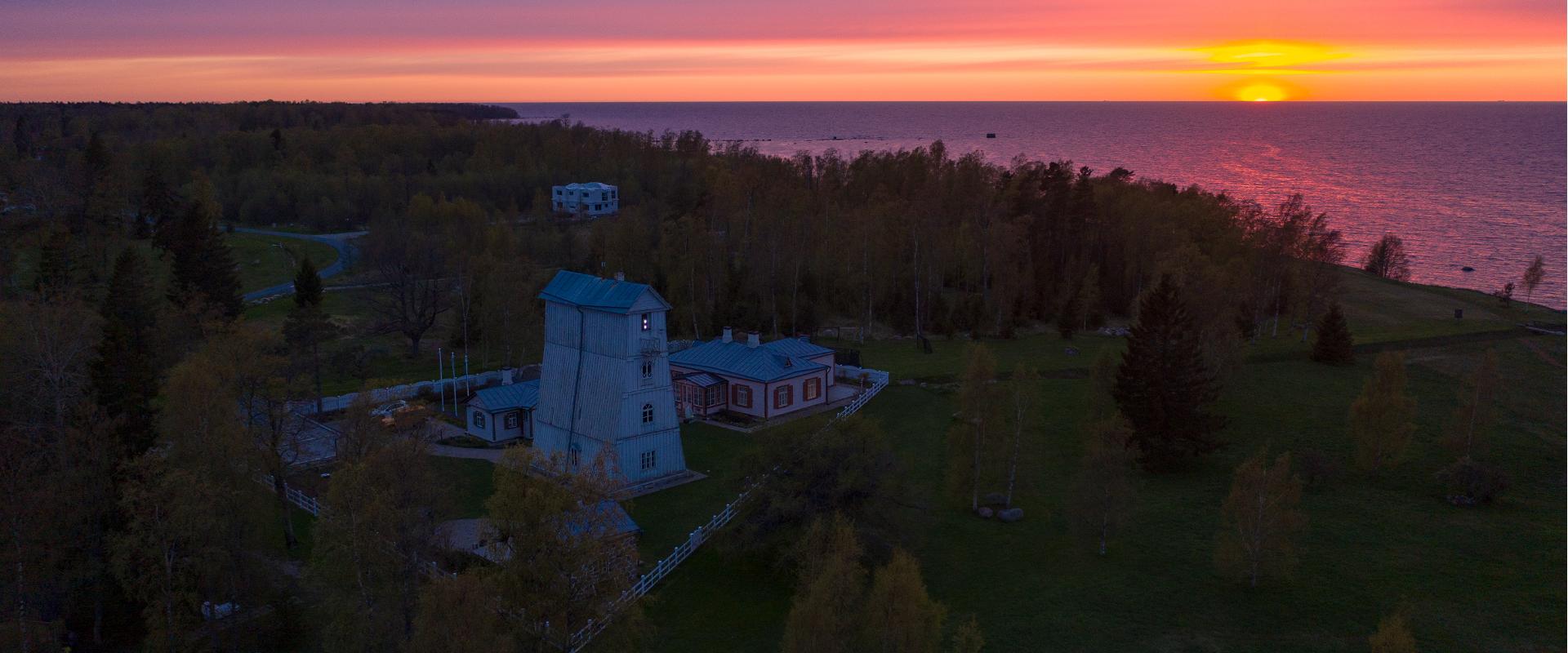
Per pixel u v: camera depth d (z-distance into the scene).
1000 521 58.00
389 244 102.56
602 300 60.22
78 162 119.50
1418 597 48.22
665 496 59.59
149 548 38.25
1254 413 79.12
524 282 91.75
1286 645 44.16
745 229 116.06
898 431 74.06
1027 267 114.81
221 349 49.03
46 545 39.16
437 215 142.88
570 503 34.25
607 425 60.16
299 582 46.16
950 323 108.38
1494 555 52.56
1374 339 104.69
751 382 76.38
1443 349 100.62
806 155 177.12
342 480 35.31
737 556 49.56
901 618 33.62
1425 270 170.25
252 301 108.56
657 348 60.09
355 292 115.00
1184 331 70.56
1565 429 74.31
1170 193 136.75
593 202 172.62
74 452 41.94
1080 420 77.31
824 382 81.44
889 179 157.12
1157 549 54.38
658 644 43.38
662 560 50.06
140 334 70.75
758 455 49.72
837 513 43.34
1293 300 109.69
